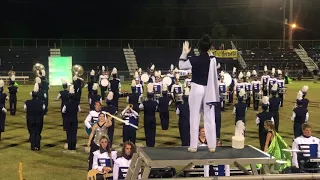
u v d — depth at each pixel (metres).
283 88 27.91
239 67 53.56
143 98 27.25
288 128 19.98
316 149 9.22
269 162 5.66
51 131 18.98
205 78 6.13
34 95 15.11
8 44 65.12
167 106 19.55
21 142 16.66
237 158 5.68
